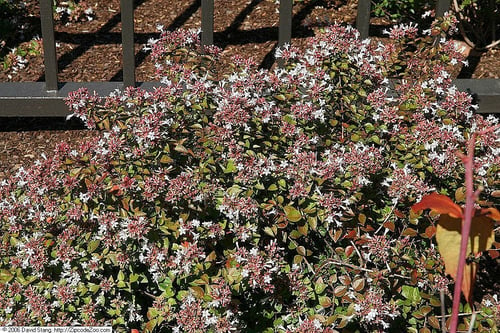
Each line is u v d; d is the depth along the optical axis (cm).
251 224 240
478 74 417
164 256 228
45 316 228
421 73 281
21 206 243
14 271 233
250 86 256
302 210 235
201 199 236
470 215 110
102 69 423
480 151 264
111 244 231
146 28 467
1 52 435
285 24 363
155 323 229
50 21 360
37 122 398
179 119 259
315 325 222
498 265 310
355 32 274
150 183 231
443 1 353
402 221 255
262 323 248
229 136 243
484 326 277
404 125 273
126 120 261
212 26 360
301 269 250
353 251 240
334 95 270
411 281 235
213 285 224
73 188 241
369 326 239
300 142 251
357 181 237
